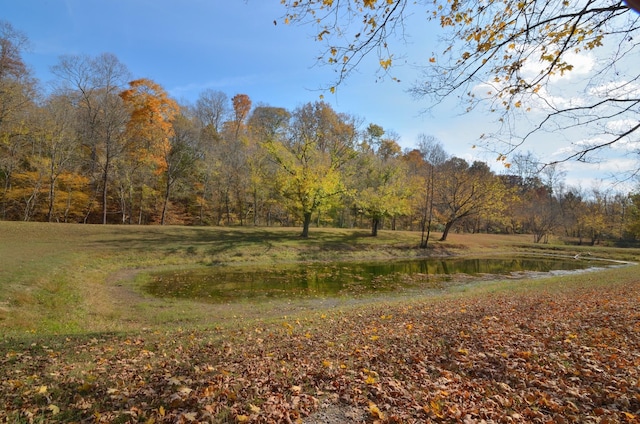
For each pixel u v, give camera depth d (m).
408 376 5.04
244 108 61.31
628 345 5.88
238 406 4.13
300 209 34.12
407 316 9.20
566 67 4.49
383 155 51.88
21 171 34.25
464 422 3.70
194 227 34.19
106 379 4.88
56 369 5.31
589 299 10.68
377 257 31.11
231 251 26.38
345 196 40.75
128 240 26.11
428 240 39.62
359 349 6.21
